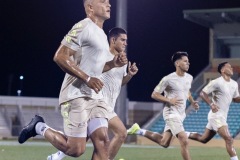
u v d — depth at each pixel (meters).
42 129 14.23
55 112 62.12
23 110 61.12
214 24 67.19
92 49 13.34
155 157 30.80
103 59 13.65
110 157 18.06
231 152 23.77
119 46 18.72
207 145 50.84
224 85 23.94
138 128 25.86
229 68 24.12
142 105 62.31
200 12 62.09
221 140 50.34
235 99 24.66
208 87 24.03
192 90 64.69
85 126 13.52
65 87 13.64
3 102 60.50
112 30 18.92
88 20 13.36
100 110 13.73
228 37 67.00
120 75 18.50
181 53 22.86
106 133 13.58
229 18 62.69
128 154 33.03
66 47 13.02
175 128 22.19
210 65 67.31
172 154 33.84
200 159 29.56
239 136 54.75
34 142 49.34
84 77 12.73
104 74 18.22
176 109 22.44
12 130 59.03
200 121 58.31
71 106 13.53
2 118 59.78
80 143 13.55
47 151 34.12
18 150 34.62
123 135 18.06
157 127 57.75
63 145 13.78
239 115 57.28
